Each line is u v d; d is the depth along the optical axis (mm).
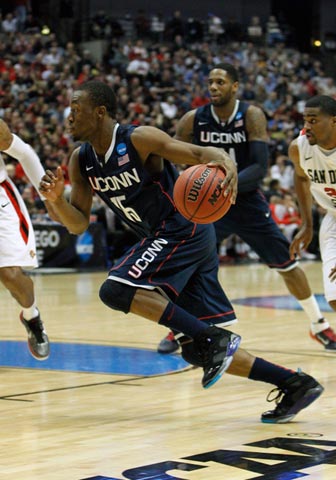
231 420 3848
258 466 3004
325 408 4105
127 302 3727
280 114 19250
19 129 15281
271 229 5957
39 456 3188
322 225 4840
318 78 22141
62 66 18547
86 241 13891
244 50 22062
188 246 3816
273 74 21453
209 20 23359
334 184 4598
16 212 4906
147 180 3771
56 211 3834
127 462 3088
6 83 17203
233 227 6051
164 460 3113
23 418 3891
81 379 4906
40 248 13656
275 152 17375
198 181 3500
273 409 4004
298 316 7988
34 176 4754
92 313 8242
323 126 4316
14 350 5988
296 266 5969
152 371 5172
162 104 18062
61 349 6016
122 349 6027
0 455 3207
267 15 25531
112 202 3916
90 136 3756
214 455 3182
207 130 6094
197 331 3709
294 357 5676
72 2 22172
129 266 3754
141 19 21891
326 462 3047
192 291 3988
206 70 20312
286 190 15961
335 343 5914
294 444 3354
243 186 5836
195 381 4852
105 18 21453
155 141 3650
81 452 3248
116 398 4367
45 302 9227
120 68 19781
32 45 18938
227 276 12664
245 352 3836
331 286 4594
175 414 3982
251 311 8383
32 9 22297
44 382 4816
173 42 21859
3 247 4816
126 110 17406
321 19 25562
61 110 16500
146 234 3988
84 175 3951
